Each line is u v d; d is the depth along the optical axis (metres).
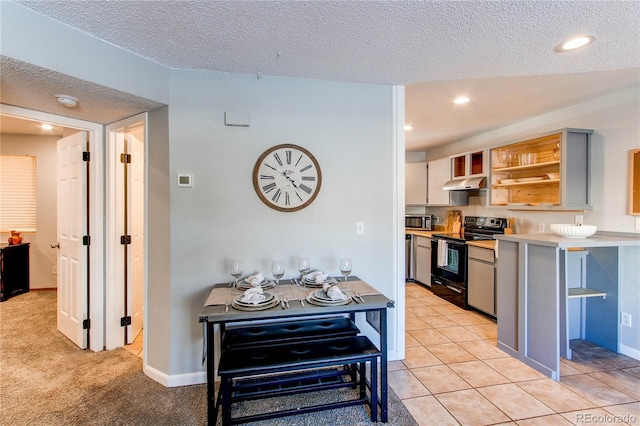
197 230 2.29
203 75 2.30
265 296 1.94
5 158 4.60
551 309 2.35
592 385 2.26
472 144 4.63
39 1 1.50
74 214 2.85
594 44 1.91
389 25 1.71
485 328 3.34
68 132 3.27
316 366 1.78
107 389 2.22
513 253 2.71
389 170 2.64
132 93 2.02
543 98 2.95
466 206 4.89
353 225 2.58
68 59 1.71
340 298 1.91
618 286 2.74
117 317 2.83
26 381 2.31
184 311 2.28
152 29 1.75
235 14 1.60
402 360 2.65
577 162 2.95
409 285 5.14
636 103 2.62
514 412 1.97
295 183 2.44
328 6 1.53
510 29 1.74
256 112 2.38
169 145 2.24
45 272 4.70
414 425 1.86
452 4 1.51
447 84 2.61
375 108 2.61
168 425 1.86
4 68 1.63
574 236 2.58
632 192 2.64
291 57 2.10
